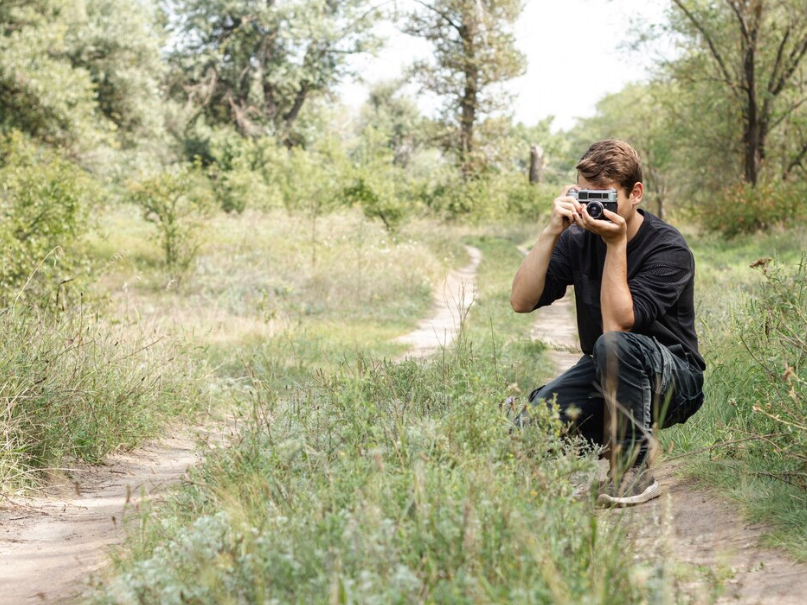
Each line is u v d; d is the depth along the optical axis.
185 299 15.95
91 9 35.06
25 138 22.98
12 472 5.23
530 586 2.26
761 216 24.75
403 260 21.31
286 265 19.64
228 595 2.54
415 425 4.00
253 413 4.49
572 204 3.76
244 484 3.71
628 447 3.74
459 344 5.27
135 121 36.81
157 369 7.45
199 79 53.38
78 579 3.55
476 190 45.16
